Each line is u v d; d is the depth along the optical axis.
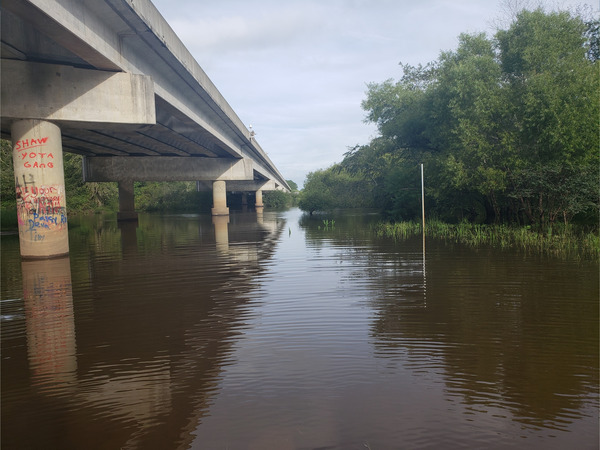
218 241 21.48
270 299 9.54
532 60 20.67
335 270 12.70
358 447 4.09
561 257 13.54
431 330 7.25
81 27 14.27
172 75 22.92
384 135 33.03
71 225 35.34
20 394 5.39
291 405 4.90
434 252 15.49
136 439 4.35
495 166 21.78
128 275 12.80
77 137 29.45
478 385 5.29
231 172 45.91
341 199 50.41
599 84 18.73
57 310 9.20
